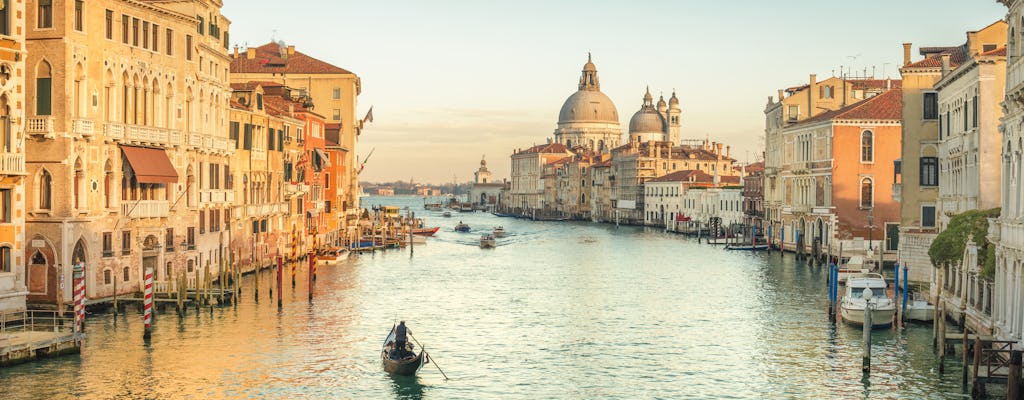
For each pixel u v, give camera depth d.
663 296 69.06
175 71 59.53
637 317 58.81
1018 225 37.09
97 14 51.75
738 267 91.62
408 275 83.06
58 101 49.44
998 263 40.84
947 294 52.56
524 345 49.66
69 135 49.56
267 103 87.50
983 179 52.28
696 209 168.38
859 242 92.19
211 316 54.53
